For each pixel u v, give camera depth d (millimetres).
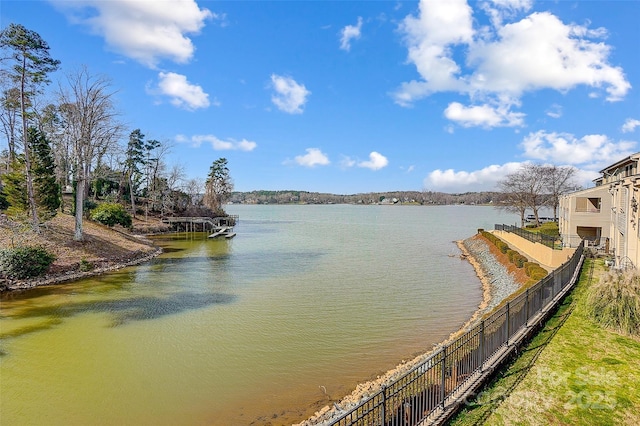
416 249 44031
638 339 10680
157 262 32938
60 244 28516
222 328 16109
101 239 33438
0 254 22016
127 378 11484
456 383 7816
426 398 6910
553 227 48062
